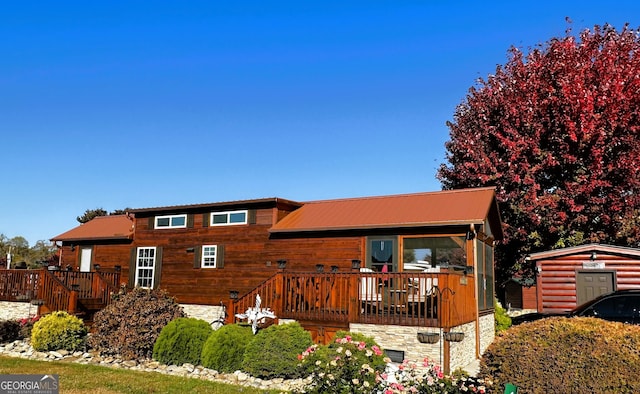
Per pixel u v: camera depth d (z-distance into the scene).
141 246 20.45
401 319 11.88
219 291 18.06
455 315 11.95
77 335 13.41
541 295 19.05
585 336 6.30
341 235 15.89
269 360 10.39
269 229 16.83
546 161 21.39
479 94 25.25
